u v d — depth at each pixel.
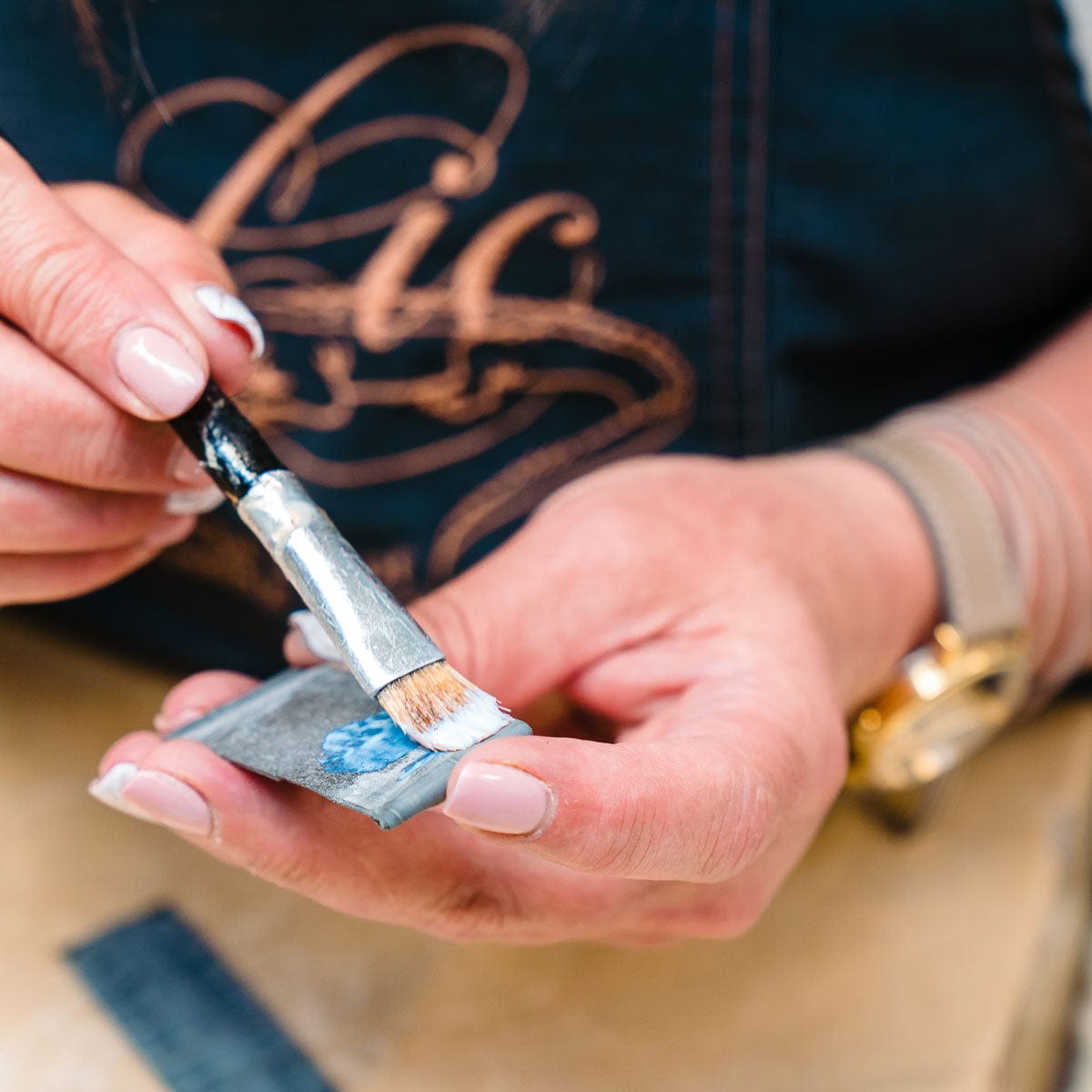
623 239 0.65
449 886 0.37
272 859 0.35
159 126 0.64
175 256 0.43
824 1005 0.53
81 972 0.54
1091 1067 0.63
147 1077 0.49
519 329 0.67
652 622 0.44
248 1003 0.53
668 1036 0.52
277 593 0.72
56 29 0.61
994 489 0.59
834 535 0.52
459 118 0.63
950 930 0.57
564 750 0.30
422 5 0.59
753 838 0.34
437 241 0.65
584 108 0.62
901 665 0.57
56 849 0.62
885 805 0.63
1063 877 0.63
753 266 0.66
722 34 0.60
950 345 0.72
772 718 0.38
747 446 0.71
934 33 0.59
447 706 0.33
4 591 0.48
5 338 0.40
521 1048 0.51
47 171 0.65
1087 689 0.72
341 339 0.68
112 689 0.76
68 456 0.41
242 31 0.61
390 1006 0.53
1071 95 0.60
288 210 0.65
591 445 0.71
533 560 0.44
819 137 0.62
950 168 0.63
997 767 0.68
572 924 0.40
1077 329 0.72
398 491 0.72
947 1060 0.50
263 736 0.35
